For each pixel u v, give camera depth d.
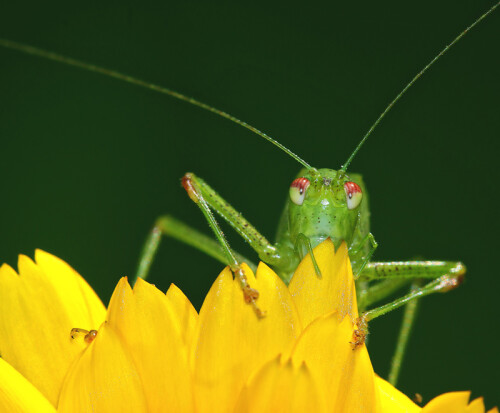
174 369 0.08
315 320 0.08
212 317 0.08
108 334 0.08
